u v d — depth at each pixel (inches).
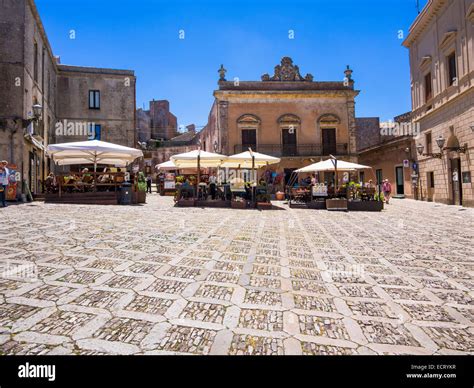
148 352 84.7
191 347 88.0
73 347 85.4
